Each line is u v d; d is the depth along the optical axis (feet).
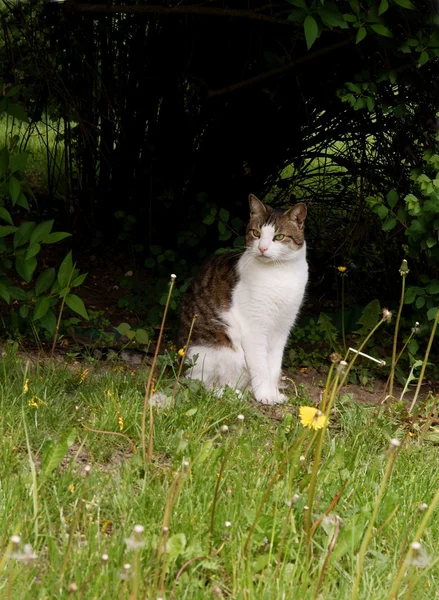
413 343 19.85
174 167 25.38
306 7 16.43
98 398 15.40
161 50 23.98
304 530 11.05
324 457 14.39
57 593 9.52
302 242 18.34
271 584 9.93
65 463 13.00
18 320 19.49
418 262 21.95
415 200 18.39
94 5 20.51
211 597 9.86
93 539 10.49
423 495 12.98
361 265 24.32
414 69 19.02
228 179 25.57
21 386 15.24
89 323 21.47
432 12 17.39
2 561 8.11
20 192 17.47
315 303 24.41
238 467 12.96
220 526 11.25
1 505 11.05
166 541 9.66
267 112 24.02
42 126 27.68
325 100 22.88
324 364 20.94
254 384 18.31
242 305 18.30
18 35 24.52
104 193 25.90
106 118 24.32
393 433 15.93
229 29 23.06
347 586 10.30
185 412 14.96
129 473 12.39
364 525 11.61
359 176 23.57
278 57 20.48
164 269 24.40
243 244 22.03
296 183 25.11
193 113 24.70
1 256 17.72
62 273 17.28
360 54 19.22
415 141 21.45
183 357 16.98
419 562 8.40
